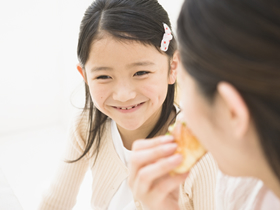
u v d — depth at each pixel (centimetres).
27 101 165
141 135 58
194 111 30
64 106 165
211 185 51
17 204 55
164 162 35
